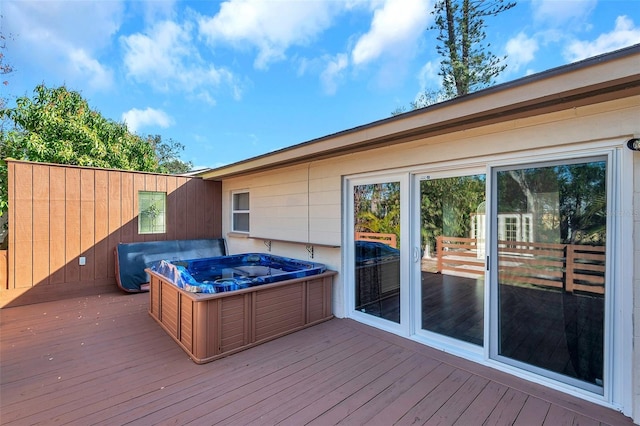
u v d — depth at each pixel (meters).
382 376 2.54
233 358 2.88
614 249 2.08
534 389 2.34
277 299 3.38
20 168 4.43
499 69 9.00
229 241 6.46
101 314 4.11
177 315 3.21
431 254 3.21
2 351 2.99
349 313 4.00
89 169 5.05
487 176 2.68
